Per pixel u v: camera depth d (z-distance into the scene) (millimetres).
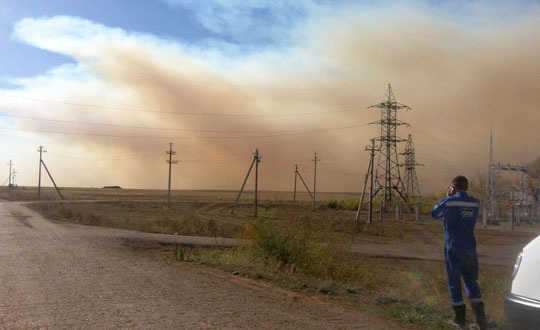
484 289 12789
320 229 14891
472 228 7457
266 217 15000
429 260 22078
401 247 28344
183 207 88250
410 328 7277
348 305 8773
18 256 14383
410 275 15500
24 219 36406
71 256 14570
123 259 14273
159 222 39969
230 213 75938
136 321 6867
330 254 13961
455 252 7379
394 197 87000
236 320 7137
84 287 9492
